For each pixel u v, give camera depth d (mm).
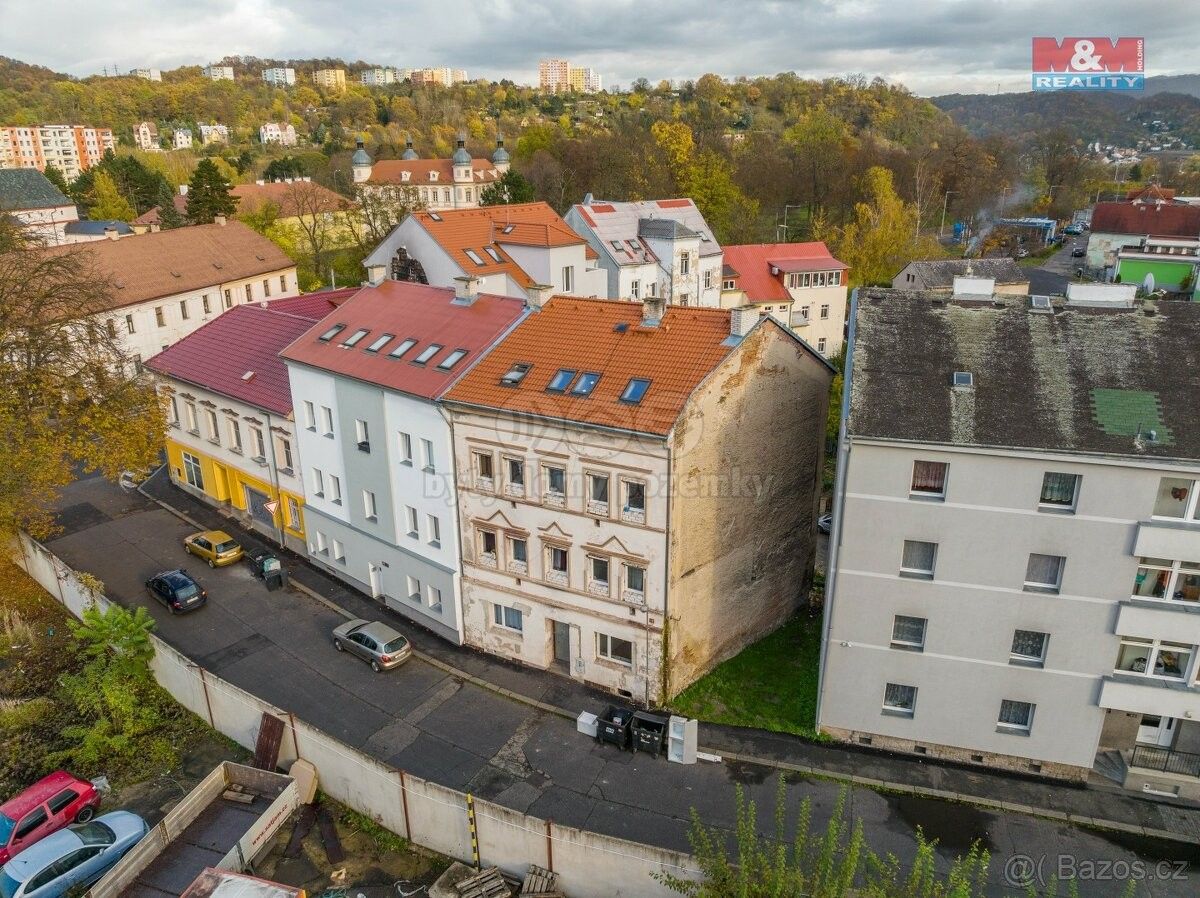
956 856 25344
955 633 27844
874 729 29828
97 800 27891
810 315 79812
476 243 57344
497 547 33625
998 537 26484
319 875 25188
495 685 33438
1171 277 69500
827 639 29281
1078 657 27000
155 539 45875
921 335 29219
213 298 73375
